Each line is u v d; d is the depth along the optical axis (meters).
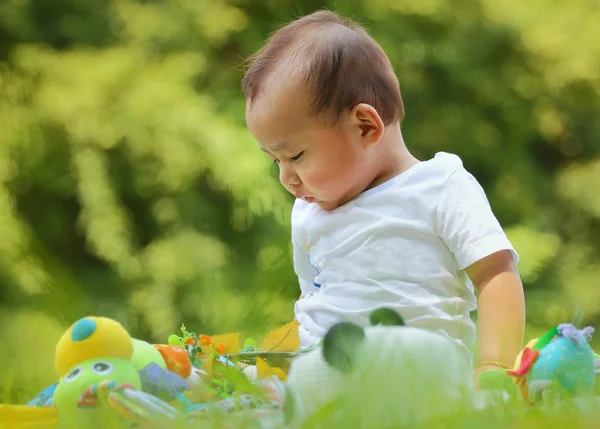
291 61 2.14
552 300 7.65
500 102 8.69
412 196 2.06
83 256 7.47
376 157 2.14
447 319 2.00
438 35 8.62
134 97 7.17
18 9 7.59
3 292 6.57
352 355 1.36
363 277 2.06
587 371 1.46
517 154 8.78
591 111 9.06
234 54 7.96
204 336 1.83
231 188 7.09
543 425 1.16
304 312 2.15
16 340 5.55
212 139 7.14
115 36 7.71
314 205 2.23
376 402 1.24
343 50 2.14
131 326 6.93
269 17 8.24
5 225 6.76
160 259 7.05
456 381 1.40
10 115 7.20
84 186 7.05
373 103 2.13
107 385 1.39
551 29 8.79
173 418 1.33
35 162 7.18
